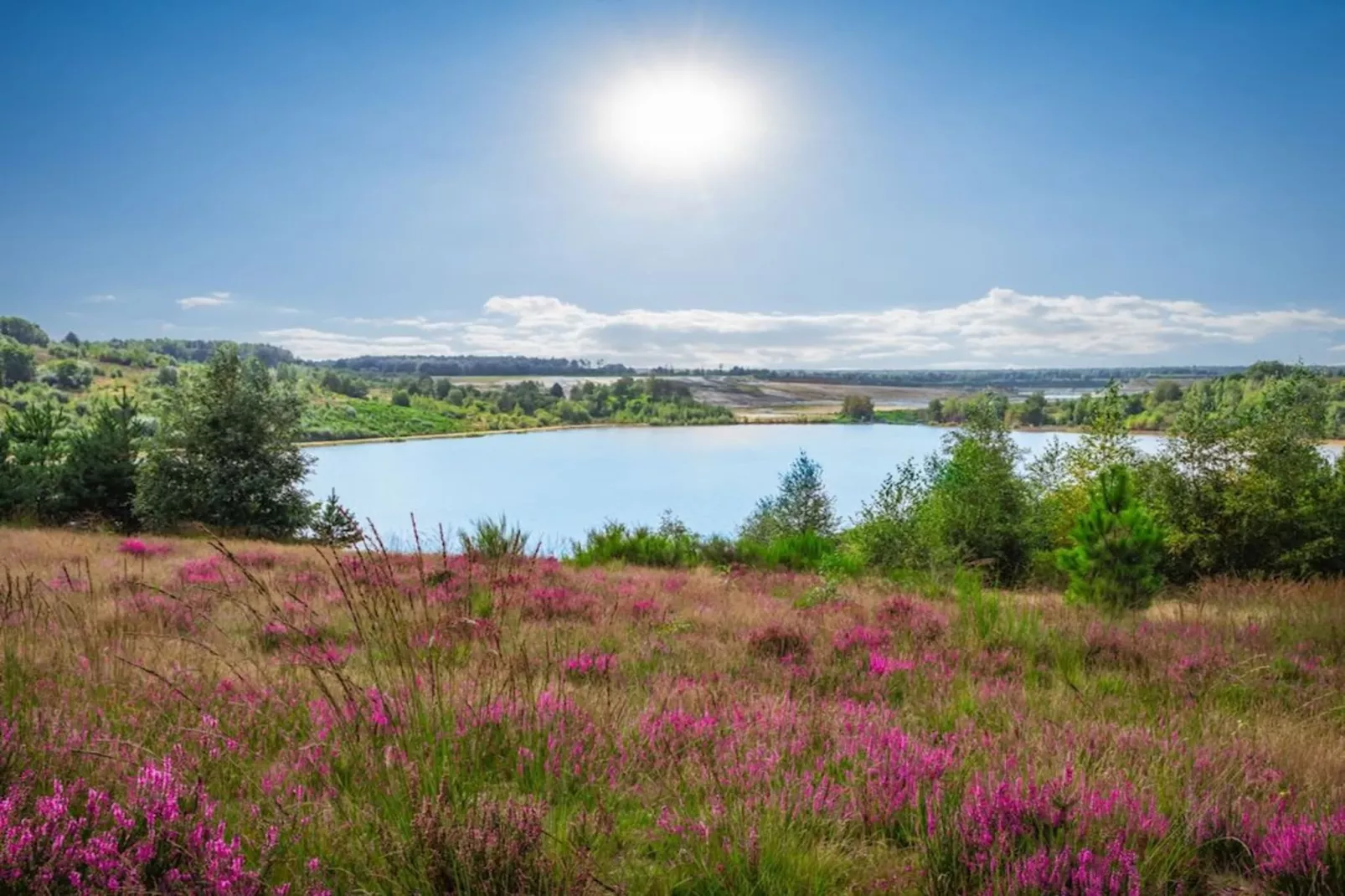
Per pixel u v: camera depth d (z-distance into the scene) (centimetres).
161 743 403
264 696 503
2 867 254
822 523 2830
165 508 2778
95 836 288
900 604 1056
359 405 18662
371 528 507
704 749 448
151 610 809
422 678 504
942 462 2177
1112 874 301
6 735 364
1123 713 590
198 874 273
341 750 409
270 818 332
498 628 578
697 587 1331
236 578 1132
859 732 494
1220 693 670
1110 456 2145
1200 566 1825
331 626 778
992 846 322
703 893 306
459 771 375
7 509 2602
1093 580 1141
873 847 353
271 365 3306
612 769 416
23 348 16338
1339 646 869
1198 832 352
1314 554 1727
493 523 1331
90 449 2797
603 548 1895
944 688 657
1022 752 461
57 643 621
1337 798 402
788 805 369
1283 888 323
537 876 294
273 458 2992
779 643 814
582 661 671
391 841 312
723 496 11344
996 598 1010
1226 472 1839
